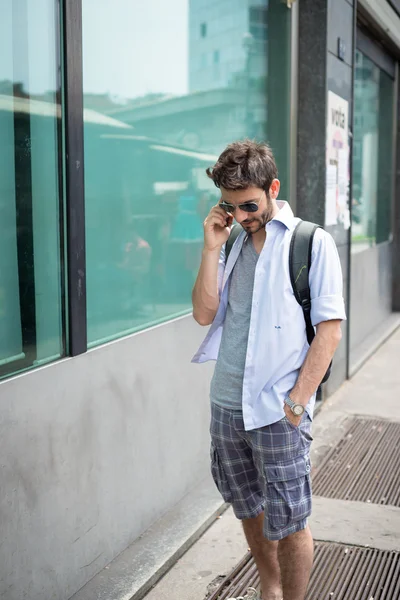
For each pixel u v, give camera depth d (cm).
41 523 257
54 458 263
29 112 252
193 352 384
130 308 331
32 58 252
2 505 236
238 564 313
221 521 355
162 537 329
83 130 276
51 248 265
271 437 235
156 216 355
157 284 357
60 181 268
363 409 543
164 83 357
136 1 327
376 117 808
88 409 284
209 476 405
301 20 507
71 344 272
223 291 255
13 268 247
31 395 248
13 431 240
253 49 464
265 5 475
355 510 371
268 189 229
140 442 328
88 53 292
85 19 289
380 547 329
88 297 297
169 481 358
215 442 253
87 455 285
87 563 289
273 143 498
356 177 717
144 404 330
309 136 517
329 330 231
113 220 315
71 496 275
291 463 237
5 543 239
